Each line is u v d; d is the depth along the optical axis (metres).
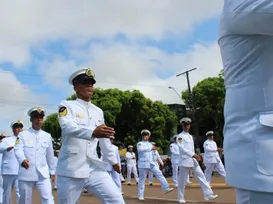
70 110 4.55
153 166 11.86
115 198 4.43
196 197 11.41
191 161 10.27
